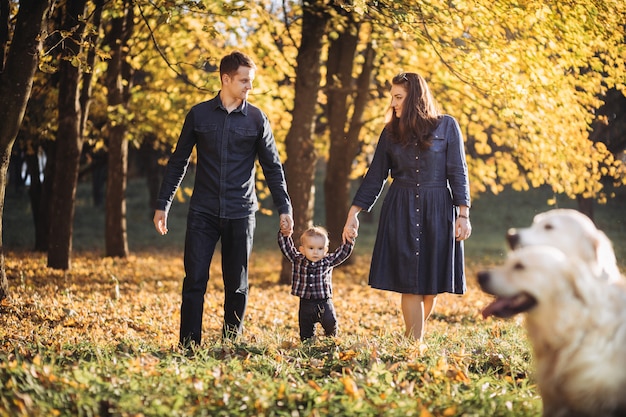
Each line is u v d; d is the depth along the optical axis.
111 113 15.15
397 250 5.62
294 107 13.48
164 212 5.76
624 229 27.80
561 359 3.26
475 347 5.75
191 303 5.70
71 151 14.23
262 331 8.55
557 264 3.24
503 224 31.27
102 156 22.23
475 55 9.73
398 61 13.76
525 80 10.14
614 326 3.18
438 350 5.36
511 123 12.15
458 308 11.29
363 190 5.86
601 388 3.16
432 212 5.59
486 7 9.42
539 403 3.84
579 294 3.20
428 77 13.45
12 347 5.36
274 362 4.87
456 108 13.40
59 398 3.73
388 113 5.84
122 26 14.84
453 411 3.66
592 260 3.42
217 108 5.74
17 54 7.89
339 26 12.70
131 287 12.89
